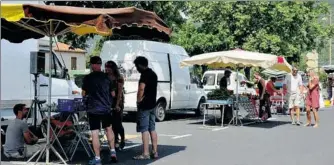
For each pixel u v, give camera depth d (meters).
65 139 10.27
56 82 13.79
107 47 18.42
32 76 12.83
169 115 22.00
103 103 9.12
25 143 9.99
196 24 32.94
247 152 11.06
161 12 22.45
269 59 16.16
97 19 8.40
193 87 20.73
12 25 10.34
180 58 19.89
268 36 30.27
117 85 10.57
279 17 30.62
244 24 30.62
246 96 18.58
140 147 11.72
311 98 17.12
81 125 10.06
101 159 9.95
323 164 9.64
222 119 16.97
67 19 8.41
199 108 21.31
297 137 13.95
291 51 31.23
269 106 19.30
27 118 10.95
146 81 9.87
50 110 9.41
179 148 11.64
